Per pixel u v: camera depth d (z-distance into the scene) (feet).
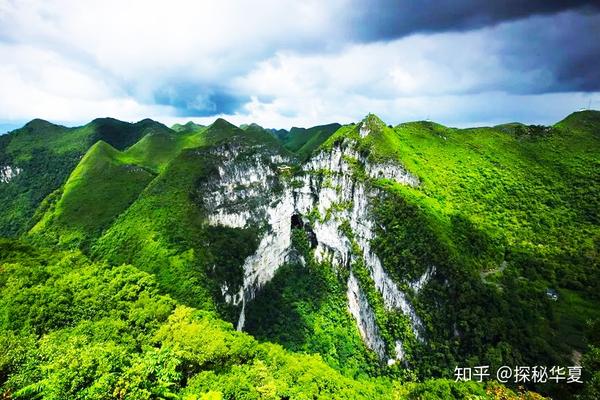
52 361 111.75
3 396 100.83
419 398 193.06
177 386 120.47
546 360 225.56
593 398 125.49
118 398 99.40
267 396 131.03
